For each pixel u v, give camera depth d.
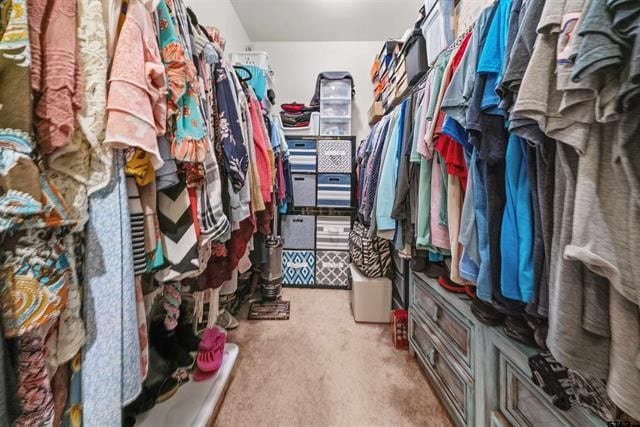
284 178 2.25
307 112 2.58
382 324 1.85
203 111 0.78
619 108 0.37
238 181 0.91
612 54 0.35
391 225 1.33
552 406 0.63
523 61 0.51
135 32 0.49
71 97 0.41
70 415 0.45
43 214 0.37
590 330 0.43
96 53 0.44
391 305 1.88
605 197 0.41
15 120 0.34
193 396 0.98
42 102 0.38
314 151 2.50
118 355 0.47
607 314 0.43
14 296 0.36
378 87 2.44
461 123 0.73
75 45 0.42
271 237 2.14
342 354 1.50
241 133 0.97
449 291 1.08
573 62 0.41
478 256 0.73
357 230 2.21
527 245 0.59
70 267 0.43
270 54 2.90
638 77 0.34
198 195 0.70
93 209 0.45
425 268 1.28
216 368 1.10
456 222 0.87
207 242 0.75
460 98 0.74
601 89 0.39
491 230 0.68
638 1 0.34
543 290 0.55
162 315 1.06
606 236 0.40
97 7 0.45
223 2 2.16
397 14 2.46
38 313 0.37
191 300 1.16
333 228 2.51
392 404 1.15
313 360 1.44
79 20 0.43
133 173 0.51
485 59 0.63
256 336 1.67
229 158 0.89
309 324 1.83
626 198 0.39
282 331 1.74
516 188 0.62
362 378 1.30
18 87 0.35
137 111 0.47
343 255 2.51
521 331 0.73
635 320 0.40
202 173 0.69
